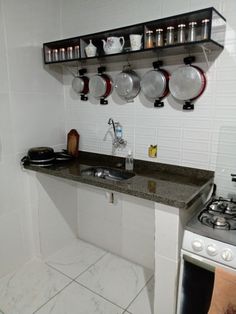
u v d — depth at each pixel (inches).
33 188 84.9
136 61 75.0
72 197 99.1
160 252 58.6
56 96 91.7
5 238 81.0
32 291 75.6
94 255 93.7
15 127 79.4
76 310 69.1
